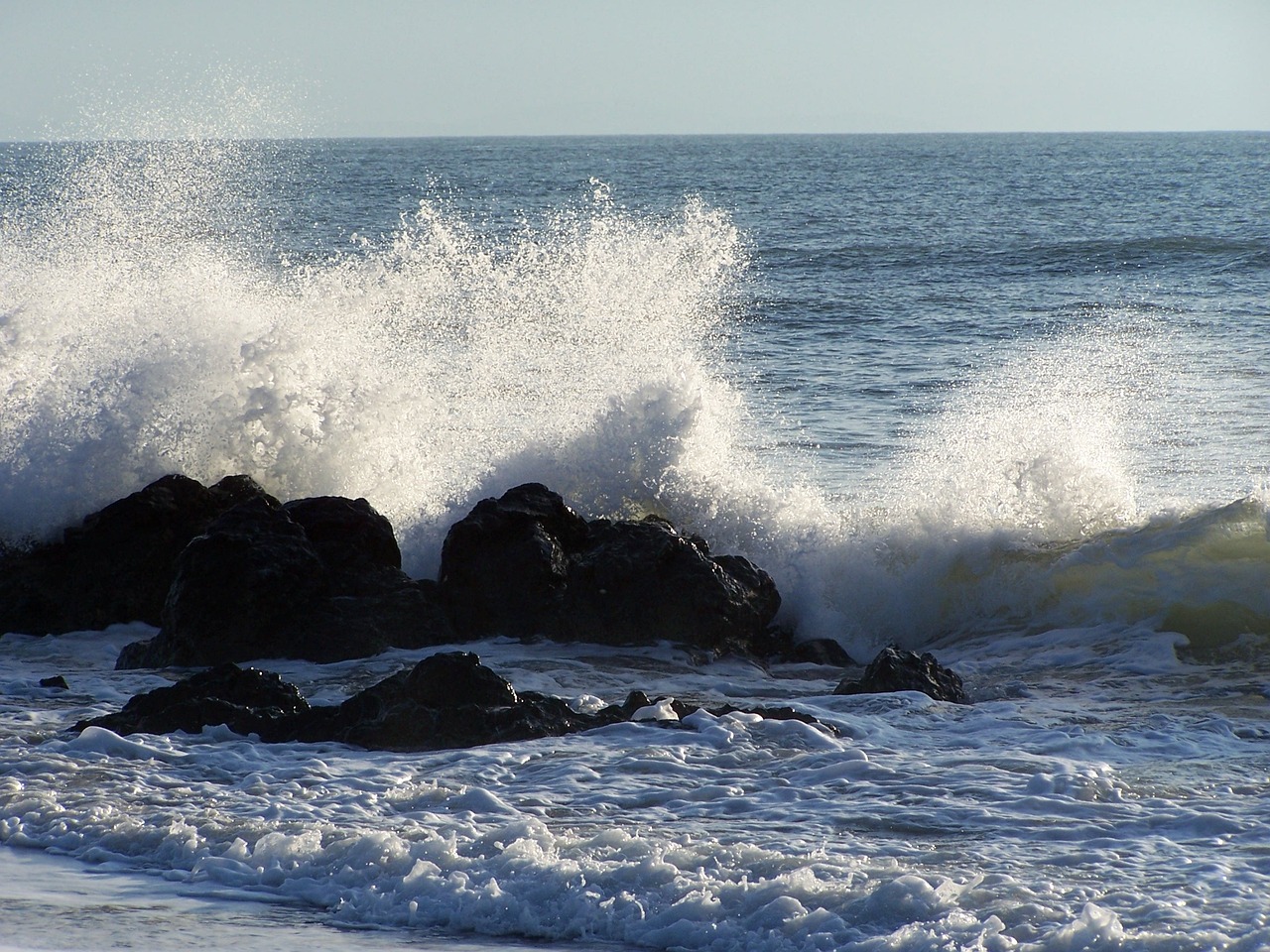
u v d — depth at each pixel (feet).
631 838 59.52
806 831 61.98
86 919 52.26
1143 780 69.26
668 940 51.19
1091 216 622.13
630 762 73.00
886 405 200.13
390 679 81.82
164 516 116.98
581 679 96.43
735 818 64.13
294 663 100.32
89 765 73.20
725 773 71.36
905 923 50.88
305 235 378.12
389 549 111.14
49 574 117.19
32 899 54.65
